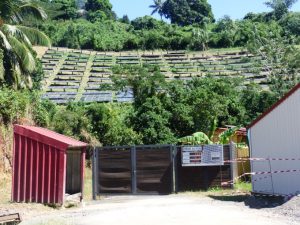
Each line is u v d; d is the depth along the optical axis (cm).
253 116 4144
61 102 5525
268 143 1684
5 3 2773
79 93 6350
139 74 3538
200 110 3356
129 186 1927
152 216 1266
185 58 9862
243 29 11162
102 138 3147
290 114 1573
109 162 1939
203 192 1917
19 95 2452
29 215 1340
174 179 1959
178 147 1977
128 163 1939
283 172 1605
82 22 13250
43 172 1527
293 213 1238
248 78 7081
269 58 5909
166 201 1658
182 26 14888
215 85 3812
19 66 2839
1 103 2208
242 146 2423
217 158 1973
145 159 1948
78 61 9319
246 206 1443
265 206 1417
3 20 2847
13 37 2786
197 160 1962
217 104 3369
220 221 1142
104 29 12562
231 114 3797
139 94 3519
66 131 2922
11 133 2188
